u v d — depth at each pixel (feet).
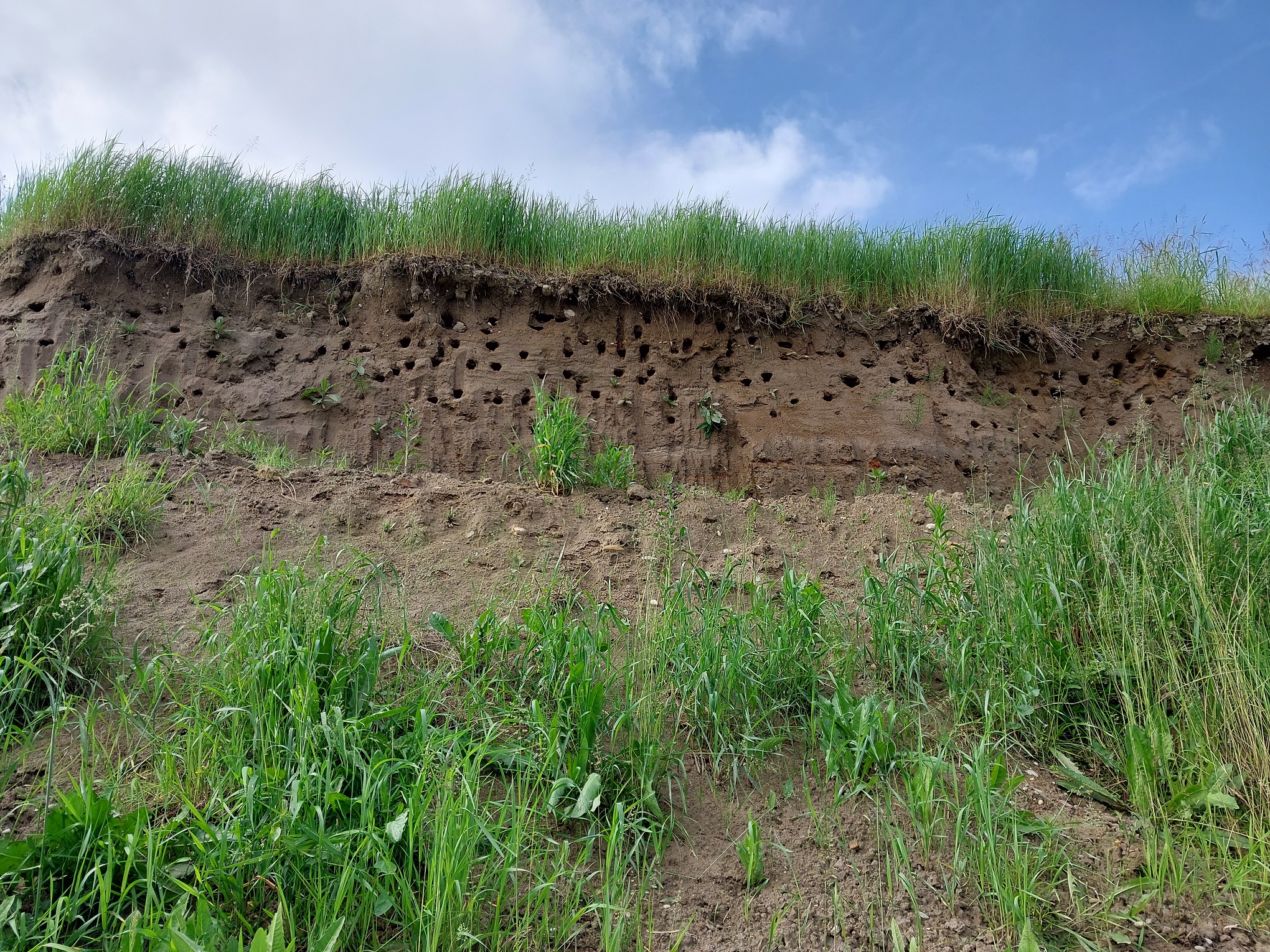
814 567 14.29
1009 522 15.19
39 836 6.64
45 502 11.72
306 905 6.81
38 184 25.57
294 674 8.50
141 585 11.18
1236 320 29.91
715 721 9.69
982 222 29.86
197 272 25.93
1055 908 7.91
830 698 10.57
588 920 7.41
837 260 29.27
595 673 9.89
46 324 23.84
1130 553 11.69
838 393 27.96
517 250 28.45
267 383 25.39
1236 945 7.66
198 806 7.63
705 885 8.00
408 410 25.79
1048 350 29.37
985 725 10.05
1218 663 10.03
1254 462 15.01
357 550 12.84
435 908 6.66
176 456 15.10
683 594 12.03
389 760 7.98
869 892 7.97
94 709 8.56
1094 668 10.80
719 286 28.25
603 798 8.64
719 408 27.43
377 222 27.81
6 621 8.95
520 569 12.98
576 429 17.46
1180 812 8.96
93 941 6.27
